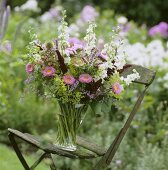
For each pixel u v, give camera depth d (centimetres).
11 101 746
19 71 809
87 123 688
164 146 596
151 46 764
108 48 422
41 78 417
